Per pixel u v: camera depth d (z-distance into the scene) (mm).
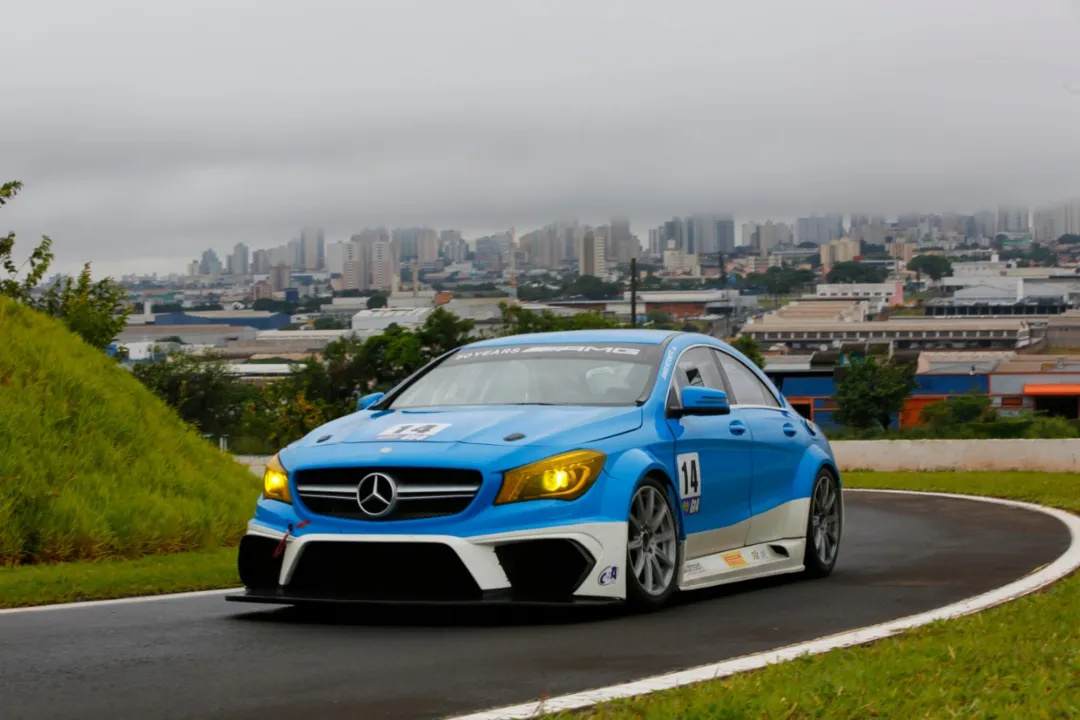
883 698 4180
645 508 6512
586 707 4266
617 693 4488
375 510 6086
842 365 69125
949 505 15062
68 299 23875
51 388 12617
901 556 9531
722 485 7250
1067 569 8211
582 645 5531
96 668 5059
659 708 4062
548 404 6891
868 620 6258
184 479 12664
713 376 7699
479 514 5992
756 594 7285
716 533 7188
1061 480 19031
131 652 5422
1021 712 3955
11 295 23234
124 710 4320
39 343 13359
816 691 4273
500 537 5969
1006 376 82688
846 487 19547
